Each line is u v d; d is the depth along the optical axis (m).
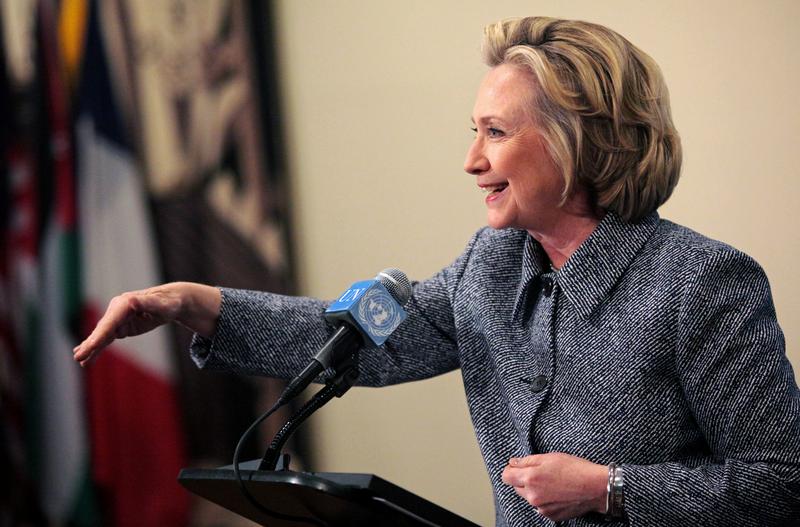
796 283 9.52
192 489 4.89
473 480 10.99
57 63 10.50
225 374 10.90
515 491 5.32
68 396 10.41
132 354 10.69
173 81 10.91
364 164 11.26
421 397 11.17
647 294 5.01
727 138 9.73
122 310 5.30
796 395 4.79
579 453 4.97
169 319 5.54
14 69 10.38
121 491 10.57
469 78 10.88
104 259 10.59
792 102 9.54
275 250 11.10
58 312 10.41
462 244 10.95
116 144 10.66
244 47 11.12
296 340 5.79
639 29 10.06
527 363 5.41
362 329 4.78
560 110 5.08
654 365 4.91
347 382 4.79
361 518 4.46
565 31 5.21
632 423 4.92
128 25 10.76
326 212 11.36
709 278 4.88
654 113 5.15
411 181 11.12
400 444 11.21
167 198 10.84
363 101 11.25
